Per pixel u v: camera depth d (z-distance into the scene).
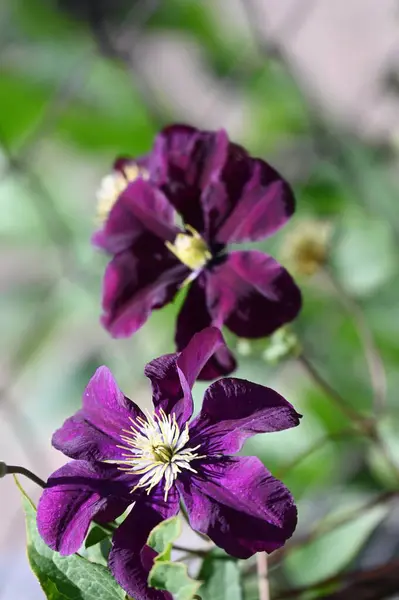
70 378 0.85
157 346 0.79
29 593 0.77
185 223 0.57
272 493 0.49
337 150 0.80
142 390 0.83
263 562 0.55
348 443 0.70
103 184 0.62
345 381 0.73
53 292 0.88
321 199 0.79
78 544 0.49
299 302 0.54
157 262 0.57
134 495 0.50
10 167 0.85
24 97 0.92
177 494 0.50
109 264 0.57
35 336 0.89
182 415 0.51
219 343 0.50
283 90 0.90
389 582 0.59
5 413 0.92
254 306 0.55
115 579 0.49
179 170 0.57
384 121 0.92
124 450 0.51
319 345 0.74
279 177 0.56
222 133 0.56
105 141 0.91
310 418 0.70
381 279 0.72
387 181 0.77
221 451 0.50
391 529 0.67
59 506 0.49
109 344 0.85
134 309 0.57
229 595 0.52
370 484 0.69
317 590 0.59
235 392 0.50
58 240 0.87
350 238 0.73
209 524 0.49
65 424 0.51
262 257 0.55
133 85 0.92
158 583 0.47
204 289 0.56
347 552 0.62
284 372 0.72
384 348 0.73
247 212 0.56
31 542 0.50
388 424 0.67
